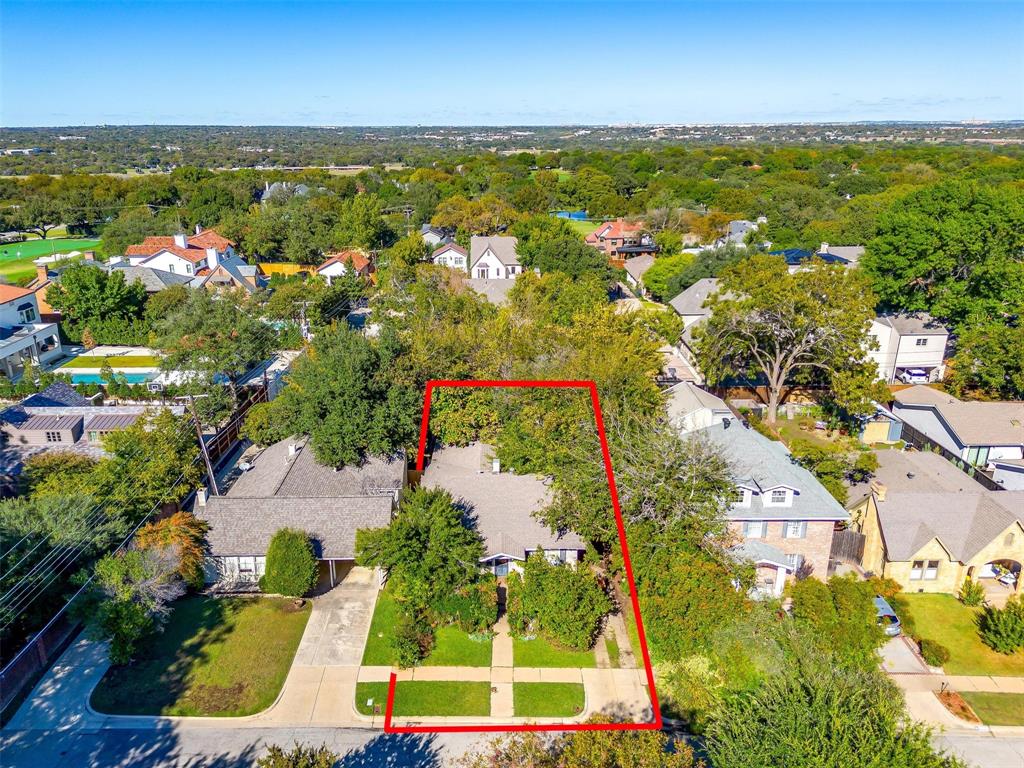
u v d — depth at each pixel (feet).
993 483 132.26
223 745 79.15
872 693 67.82
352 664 91.91
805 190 440.45
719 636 85.56
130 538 103.30
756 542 106.83
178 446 119.24
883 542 108.99
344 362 130.00
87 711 82.99
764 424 167.22
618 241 366.84
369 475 124.26
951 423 148.46
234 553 104.78
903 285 202.69
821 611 91.40
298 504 110.01
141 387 174.70
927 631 100.83
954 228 189.26
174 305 224.94
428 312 189.57
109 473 108.88
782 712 63.72
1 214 407.03
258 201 484.33
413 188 482.28
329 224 361.30
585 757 62.08
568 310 193.16
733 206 424.46
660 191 475.31
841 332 153.07
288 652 93.61
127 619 88.48
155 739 79.66
